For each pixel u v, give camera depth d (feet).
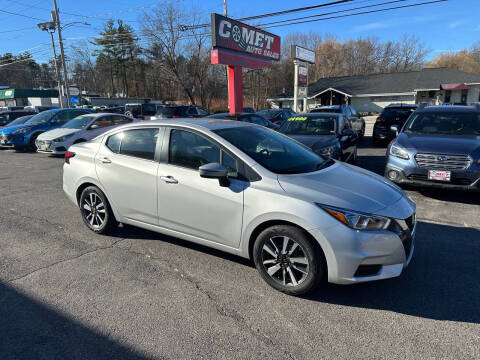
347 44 230.27
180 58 131.75
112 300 9.92
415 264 11.94
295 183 10.00
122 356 7.73
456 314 9.14
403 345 7.98
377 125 42.27
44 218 17.37
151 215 12.69
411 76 122.21
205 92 150.82
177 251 13.16
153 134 12.72
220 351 7.85
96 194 14.44
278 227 9.78
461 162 17.60
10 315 9.27
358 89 124.26
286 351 7.82
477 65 218.59
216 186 10.81
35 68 266.36
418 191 21.33
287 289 10.02
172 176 11.77
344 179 10.83
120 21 199.31
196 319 9.02
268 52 57.21
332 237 9.07
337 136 24.85
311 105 139.64
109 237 14.62
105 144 14.17
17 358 7.69
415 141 19.53
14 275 11.41
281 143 12.84
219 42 45.39
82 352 7.88
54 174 29.35
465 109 22.59
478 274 11.22
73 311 9.40
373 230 9.16
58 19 86.38
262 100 183.73
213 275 11.30
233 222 10.61
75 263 12.24
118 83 234.58
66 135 37.06
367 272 9.36
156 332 8.52
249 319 9.02
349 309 9.41
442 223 15.80
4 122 58.23
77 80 241.76
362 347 7.93
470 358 7.55
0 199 21.21
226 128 12.18
